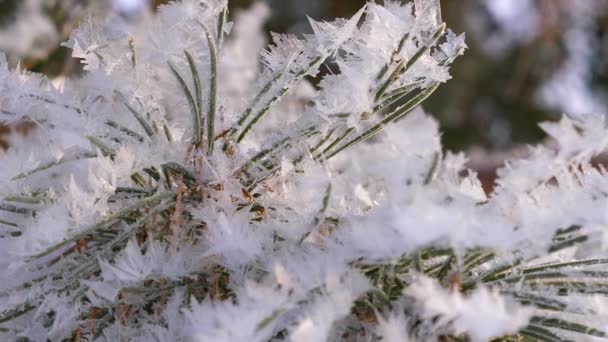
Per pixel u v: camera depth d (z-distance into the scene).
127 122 0.36
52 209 0.34
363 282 0.32
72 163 0.37
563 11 1.34
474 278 0.33
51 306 0.33
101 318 0.34
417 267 0.32
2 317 0.34
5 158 0.35
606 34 1.39
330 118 0.34
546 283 0.33
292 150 0.35
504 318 0.29
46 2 0.53
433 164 0.34
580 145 0.33
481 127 1.51
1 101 0.36
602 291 0.33
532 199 0.33
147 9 0.45
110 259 0.34
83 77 0.37
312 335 0.29
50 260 0.35
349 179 0.37
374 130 0.36
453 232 0.30
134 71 0.36
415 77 0.35
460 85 1.47
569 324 0.32
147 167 0.35
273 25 0.96
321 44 0.35
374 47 0.34
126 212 0.34
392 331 0.31
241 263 0.33
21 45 0.53
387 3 0.34
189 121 0.37
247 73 0.48
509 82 1.50
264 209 0.35
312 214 0.34
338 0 1.20
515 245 0.31
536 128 1.51
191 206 0.35
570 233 0.32
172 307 0.33
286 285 0.31
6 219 0.36
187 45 0.35
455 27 1.40
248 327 0.30
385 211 0.32
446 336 0.32
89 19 0.36
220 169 0.35
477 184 0.36
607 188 0.33
